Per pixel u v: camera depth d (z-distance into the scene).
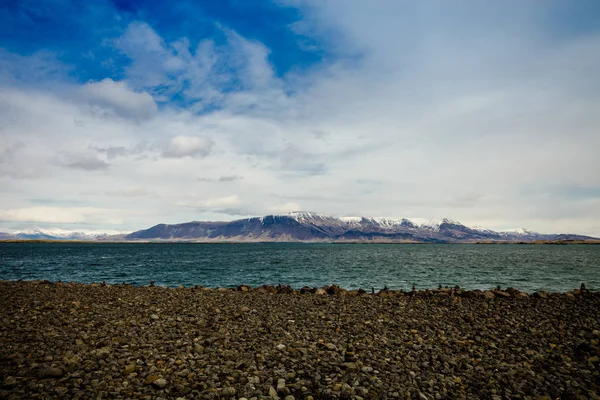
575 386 10.27
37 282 33.53
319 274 60.88
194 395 8.91
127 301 22.94
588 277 57.84
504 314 21.06
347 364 11.45
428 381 10.38
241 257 121.94
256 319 18.38
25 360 10.61
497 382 10.50
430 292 30.08
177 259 107.75
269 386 9.66
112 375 9.88
